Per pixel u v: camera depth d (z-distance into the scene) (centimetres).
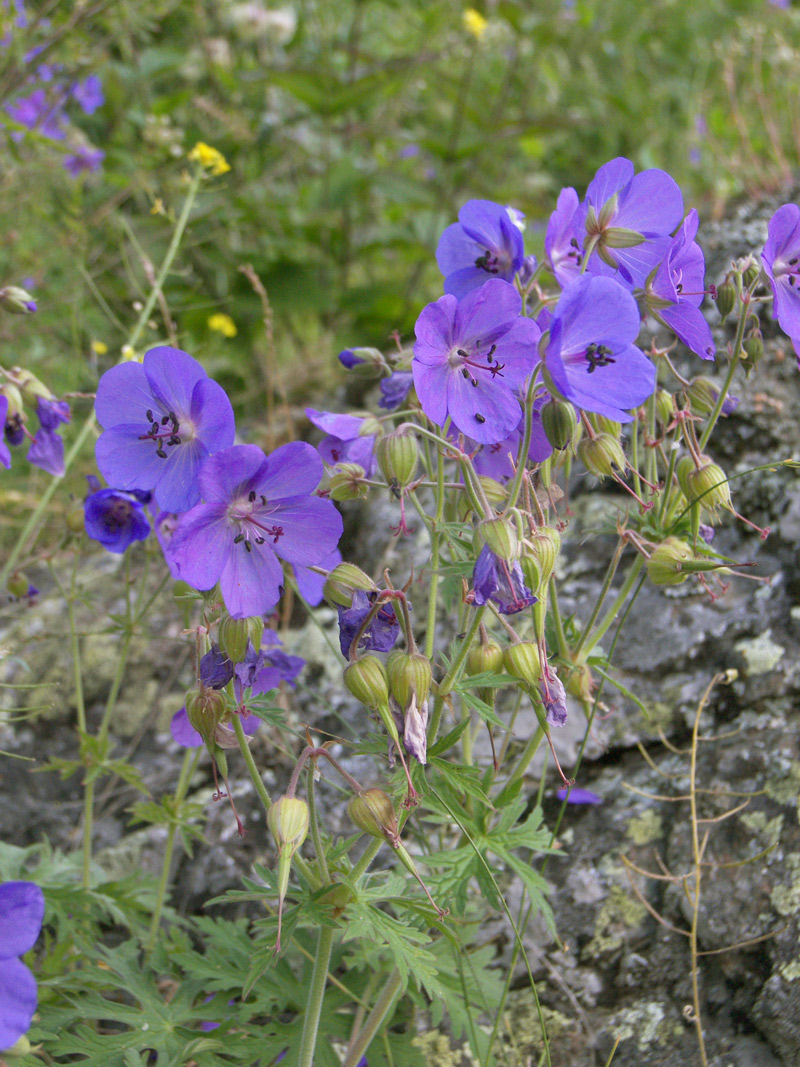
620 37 107
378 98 91
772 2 107
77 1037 34
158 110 79
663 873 40
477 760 43
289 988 36
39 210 65
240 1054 33
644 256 31
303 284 76
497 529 26
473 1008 37
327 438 34
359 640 28
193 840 45
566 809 43
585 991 38
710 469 33
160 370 26
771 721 42
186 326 74
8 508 64
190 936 43
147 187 60
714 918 37
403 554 52
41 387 38
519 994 39
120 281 76
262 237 82
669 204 31
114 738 51
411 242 78
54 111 72
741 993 36
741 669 43
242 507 26
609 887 40
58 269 77
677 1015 37
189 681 52
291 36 94
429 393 28
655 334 54
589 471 32
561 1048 37
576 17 100
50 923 40
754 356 33
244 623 26
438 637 47
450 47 92
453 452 28
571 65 109
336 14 94
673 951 38
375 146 95
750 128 92
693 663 44
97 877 43
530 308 36
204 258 75
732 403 34
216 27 93
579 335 27
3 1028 23
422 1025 38
